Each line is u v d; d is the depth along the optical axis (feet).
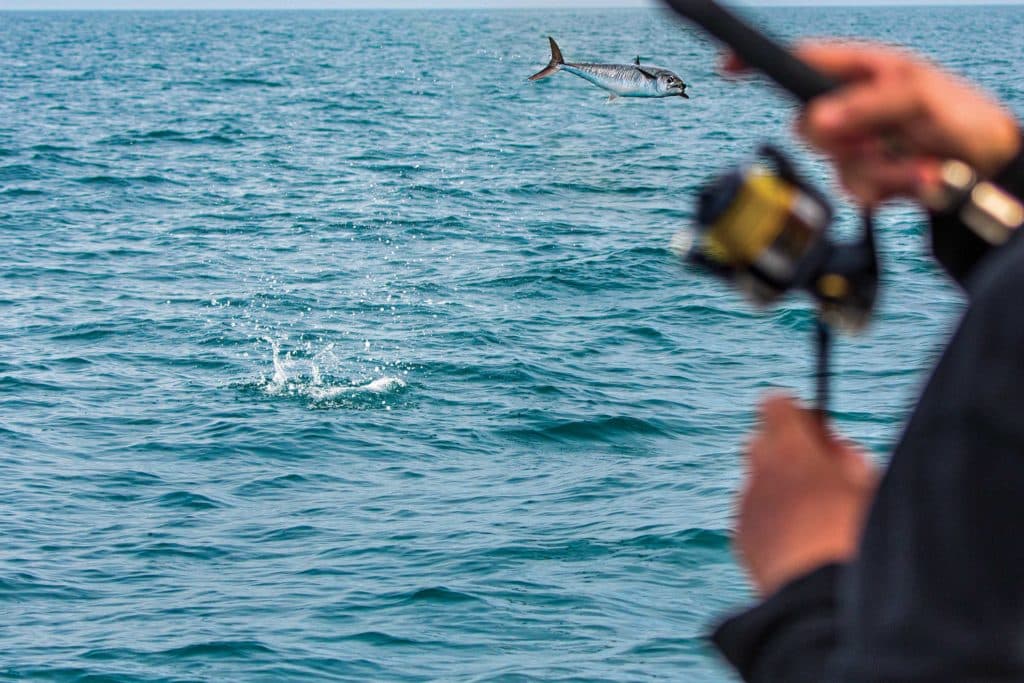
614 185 113.50
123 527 36.52
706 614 30.17
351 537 35.45
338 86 249.96
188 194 116.47
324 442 44.96
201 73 289.94
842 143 3.13
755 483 3.44
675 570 32.48
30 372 55.72
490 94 230.89
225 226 99.30
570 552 33.73
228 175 128.88
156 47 433.89
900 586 2.79
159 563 33.73
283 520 37.01
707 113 186.91
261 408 49.73
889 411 45.09
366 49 415.64
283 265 83.15
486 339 61.11
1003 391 2.74
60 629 29.91
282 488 39.99
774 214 3.36
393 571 32.83
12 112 194.70
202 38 524.11
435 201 110.22
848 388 47.96
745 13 3.20
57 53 390.01
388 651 28.55
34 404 50.44
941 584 2.74
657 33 271.90
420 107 205.46
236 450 44.04
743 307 64.75
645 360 56.65
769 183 3.40
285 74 286.87
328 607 30.83
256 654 28.40
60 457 43.29
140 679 27.35
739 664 3.22
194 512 37.73
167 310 69.10
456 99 220.23
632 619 29.91
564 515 36.68
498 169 128.98
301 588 31.99
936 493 2.77
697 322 63.05
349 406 49.90
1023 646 2.69
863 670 2.81
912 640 2.75
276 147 152.97
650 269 76.84
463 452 43.88
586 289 72.64
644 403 49.42
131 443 45.03
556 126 172.04
